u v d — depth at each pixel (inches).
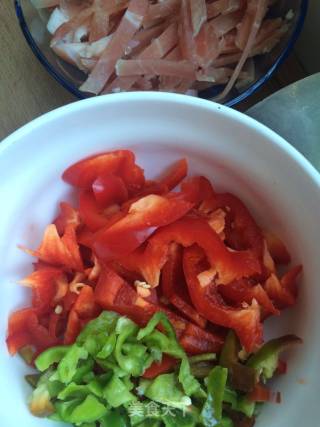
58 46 12.5
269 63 12.5
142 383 10.0
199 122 10.3
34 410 10.3
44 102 12.9
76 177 10.9
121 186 10.9
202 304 10.1
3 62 13.0
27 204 10.8
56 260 10.8
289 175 10.1
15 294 11.0
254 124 9.9
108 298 10.2
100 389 9.9
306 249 10.4
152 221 10.2
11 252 10.9
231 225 10.9
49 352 10.1
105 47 12.4
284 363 10.4
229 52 12.5
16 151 10.2
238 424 10.2
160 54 12.3
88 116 10.2
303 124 11.5
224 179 11.1
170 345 9.9
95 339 9.9
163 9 12.2
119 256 10.4
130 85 12.5
